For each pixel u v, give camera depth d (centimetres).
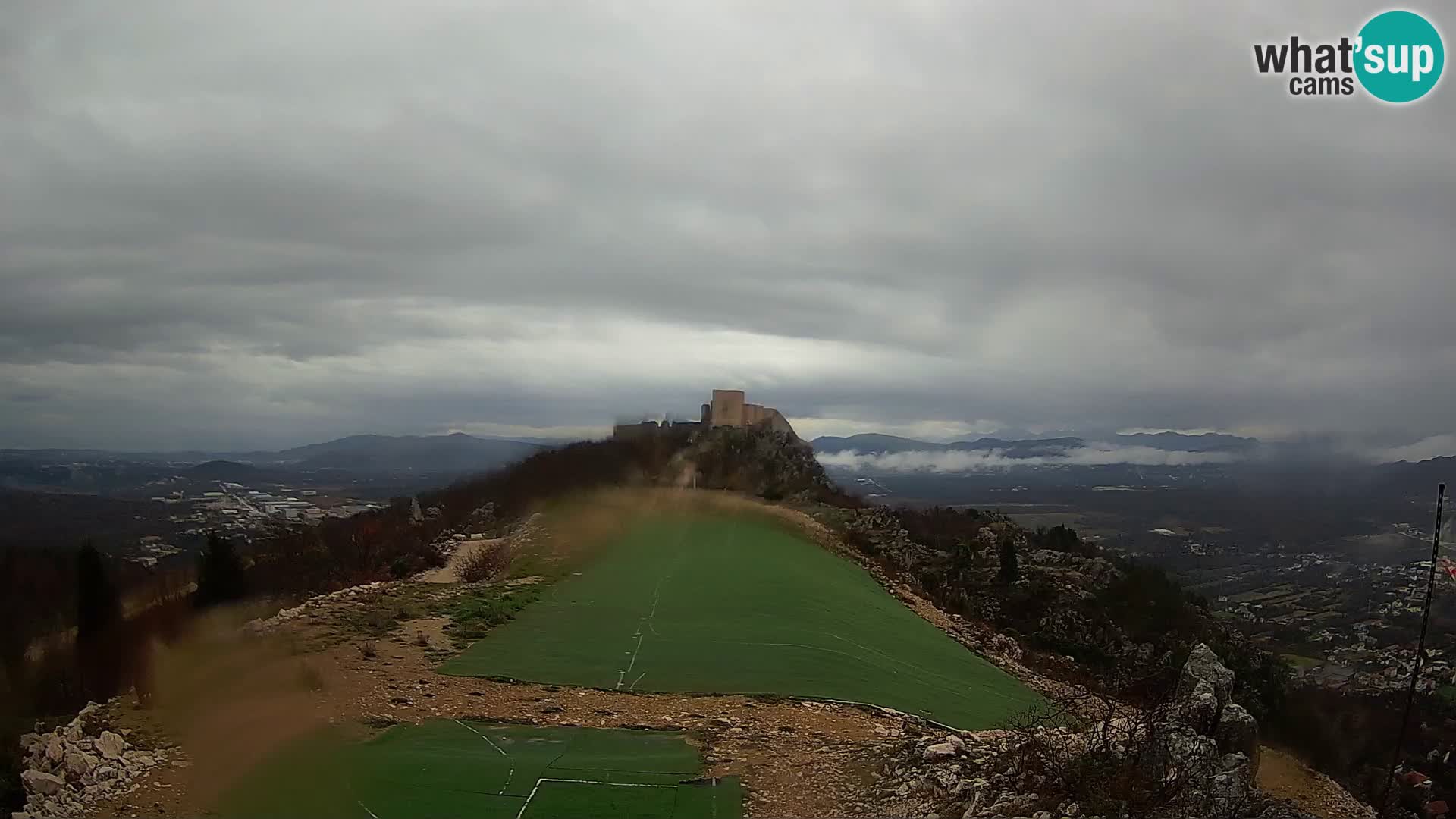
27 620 2656
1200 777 1327
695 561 3941
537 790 1412
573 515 5097
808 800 1412
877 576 4569
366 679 2016
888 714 2027
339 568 3978
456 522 5422
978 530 6775
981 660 3331
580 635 2583
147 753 1480
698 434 7900
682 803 1383
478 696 1959
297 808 1313
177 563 3709
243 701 1766
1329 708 3438
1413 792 2845
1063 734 1500
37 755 1380
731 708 1972
